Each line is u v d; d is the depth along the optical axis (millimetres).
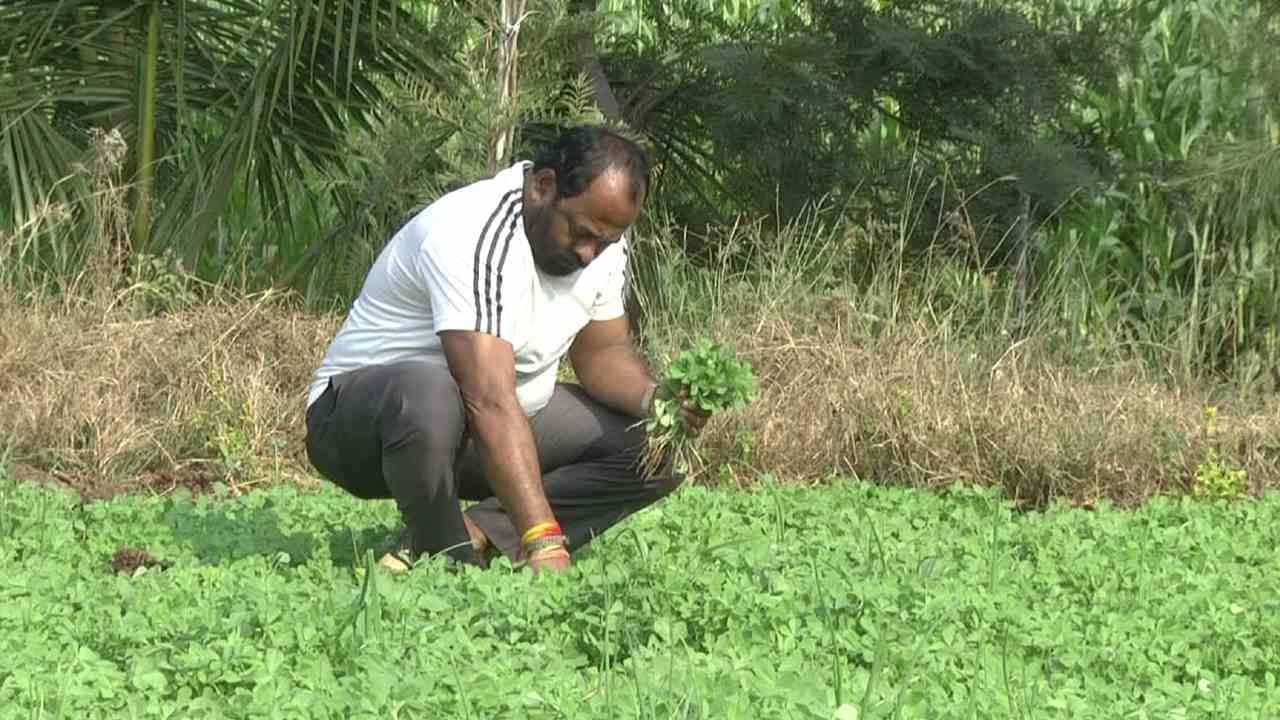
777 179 11117
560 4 9875
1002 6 11336
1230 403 10297
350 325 5715
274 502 7191
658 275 10398
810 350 9391
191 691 4094
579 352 5801
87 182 10266
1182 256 11922
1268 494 8250
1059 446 8961
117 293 9836
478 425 5293
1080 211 11609
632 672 4164
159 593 4855
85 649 4148
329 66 10844
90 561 5855
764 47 10859
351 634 4367
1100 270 11867
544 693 4016
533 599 4711
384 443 5461
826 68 11141
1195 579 5691
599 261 5586
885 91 11484
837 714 3777
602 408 5812
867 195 11219
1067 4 12328
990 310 10281
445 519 5480
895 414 9047
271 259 11016
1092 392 9453
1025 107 11266
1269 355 10977
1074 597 5582
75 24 10734
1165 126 12125
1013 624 4867
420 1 11125
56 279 9930
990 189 11211
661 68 11609
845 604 4820
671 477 5844
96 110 10984
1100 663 4637
